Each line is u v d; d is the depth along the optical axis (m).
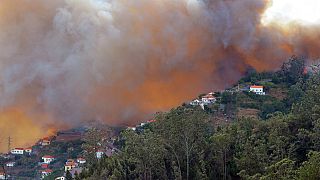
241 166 47.69
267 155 48.00
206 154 53.09
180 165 52.25
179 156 52.34
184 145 52.09
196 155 52.22
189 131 51.97
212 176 51.69
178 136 51.97
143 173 52.00
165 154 51.66
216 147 52.19
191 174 51.88
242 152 50.53
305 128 52.47
